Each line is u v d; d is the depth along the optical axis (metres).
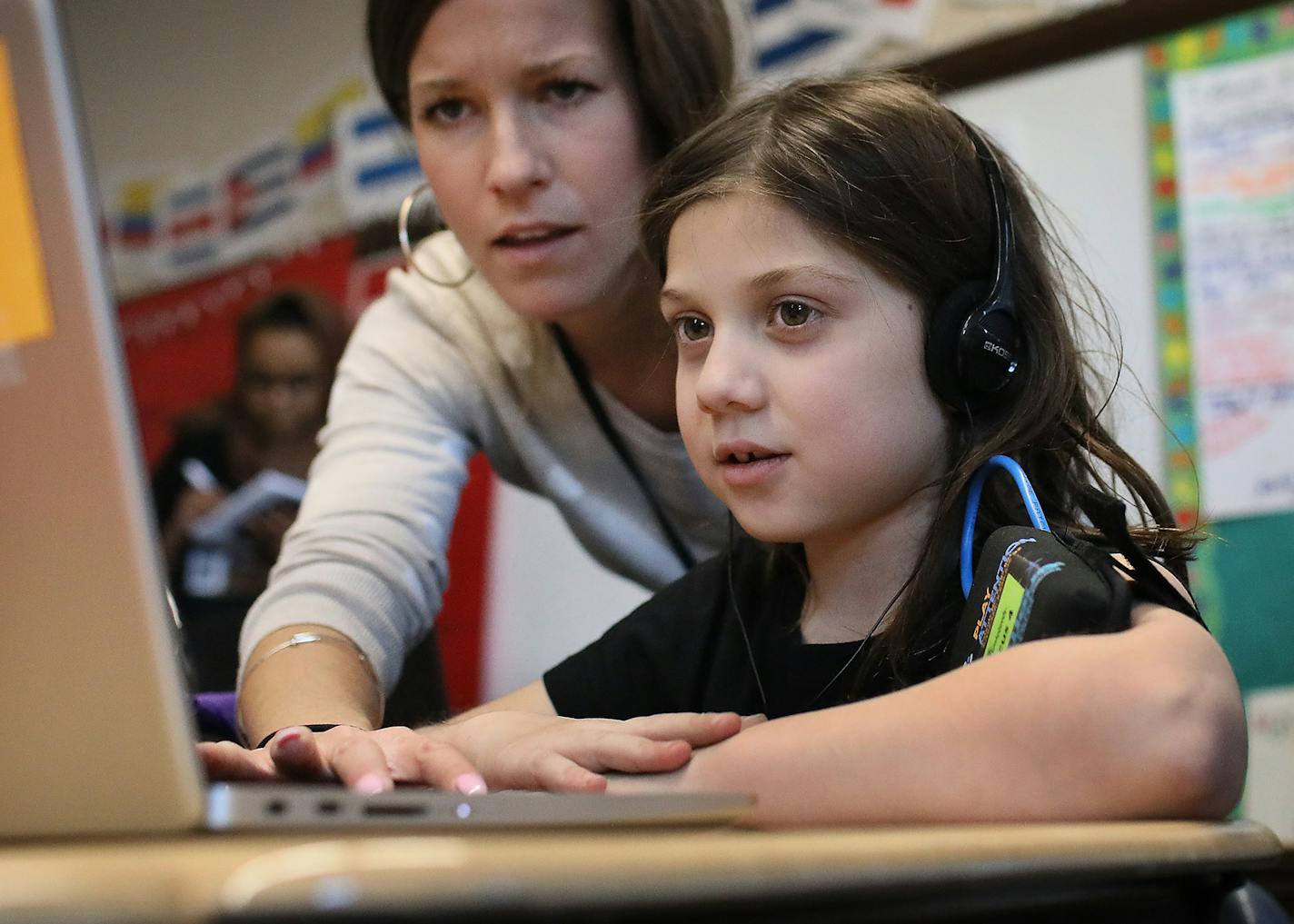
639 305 1.21
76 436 0.45
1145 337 1.91
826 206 0.81
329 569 1.18
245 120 2.79
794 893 0.36
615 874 0.33
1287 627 1.79
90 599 0.45
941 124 0.88
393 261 2.61
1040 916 0.48
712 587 0.98
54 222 0.44
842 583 0.88
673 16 1.13
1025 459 0.84
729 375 0.81
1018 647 0.62
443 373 1.35
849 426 0.80
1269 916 0.54
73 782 0.46
